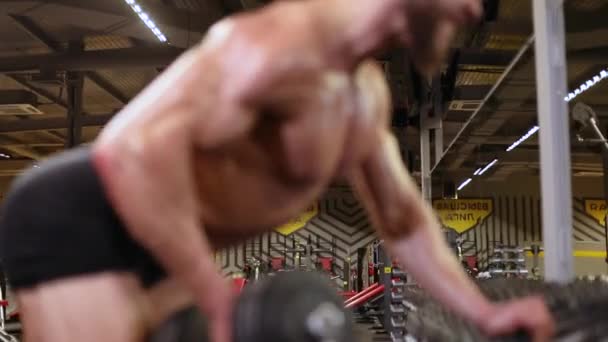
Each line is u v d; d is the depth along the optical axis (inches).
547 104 76.0
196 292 28.2
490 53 256.8
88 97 408.5
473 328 39.2
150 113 28.4
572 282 56.4
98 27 233.0
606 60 154.0
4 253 31.2
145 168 27.3
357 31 29.5
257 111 28.5
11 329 262.5
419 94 294.7
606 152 188.2
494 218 619.2
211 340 30.1
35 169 31.6
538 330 33.3
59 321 29.5
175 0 248.7
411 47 30.5
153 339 31.5
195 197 29.5
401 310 273.7
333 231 636.1
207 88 28.7
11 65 290.2
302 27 29.0
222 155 29.5
